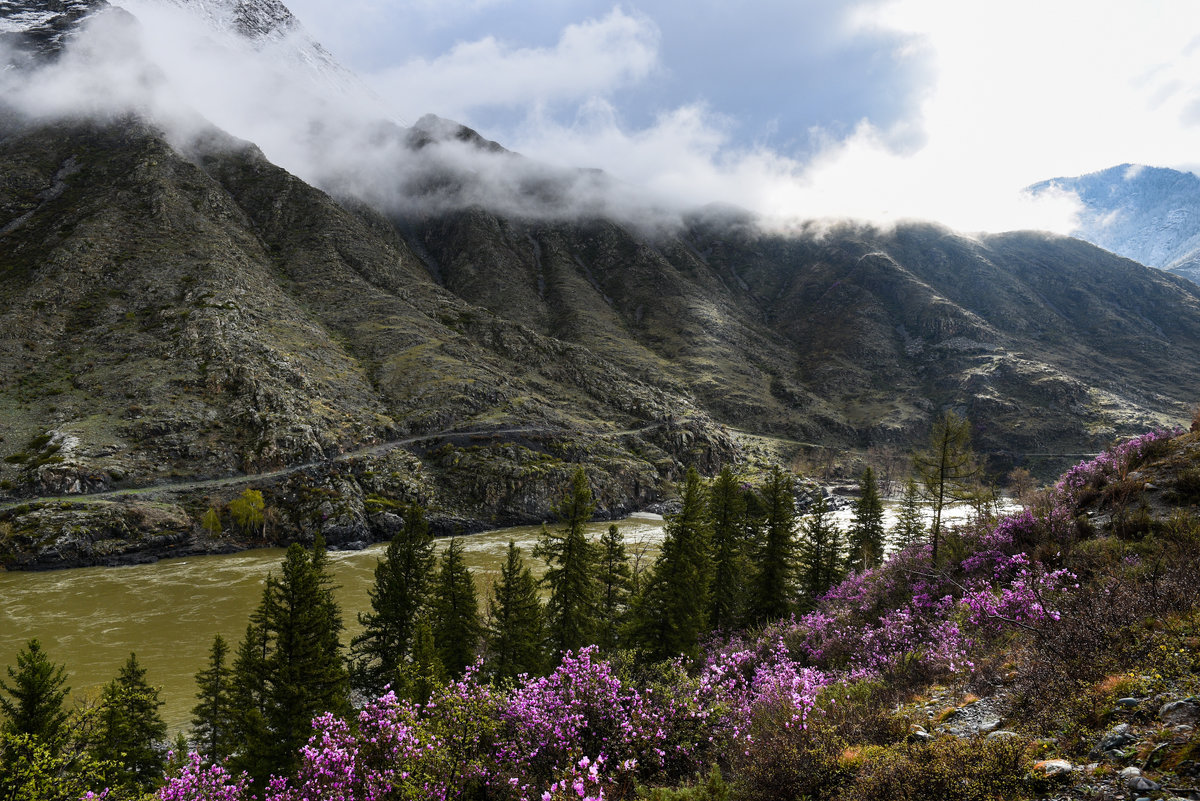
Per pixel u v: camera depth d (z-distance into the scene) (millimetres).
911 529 52844
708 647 28391
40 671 19672
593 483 122438
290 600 22859
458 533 100375
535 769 10492
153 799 11969
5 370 109250
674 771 10203
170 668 40062
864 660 13391
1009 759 5520
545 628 33219
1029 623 9852
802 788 6953
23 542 72312
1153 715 5441
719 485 41344
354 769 10219
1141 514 13617
